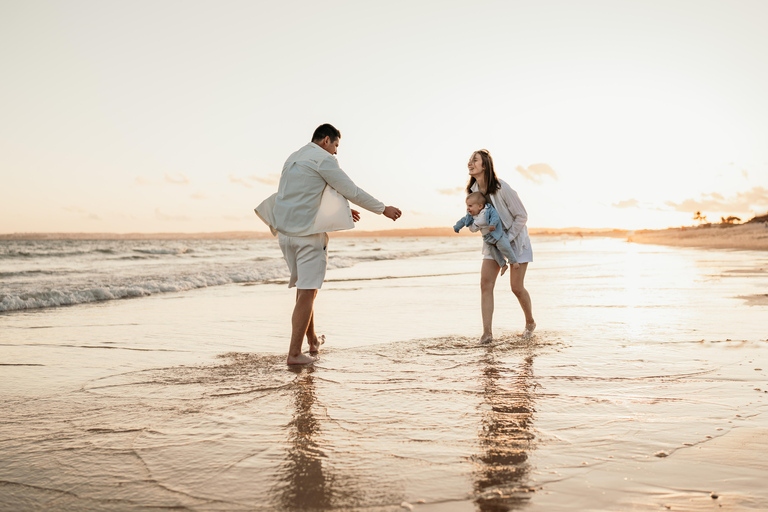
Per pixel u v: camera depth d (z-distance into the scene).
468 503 1.70
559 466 1.98
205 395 3.06
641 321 5.48
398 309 6.93
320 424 2.52
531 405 2.77
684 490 1.76
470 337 4.85
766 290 8.30
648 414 2.58
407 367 3.71
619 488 1.78
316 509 1.68
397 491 1.79
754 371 3.41
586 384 3.16
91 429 2.49
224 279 12.42
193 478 1.93
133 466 2.05
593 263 17.31
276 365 3.85
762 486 1.79
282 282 12.48
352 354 4.19
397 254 30.28
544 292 8.51
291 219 4.04
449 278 12.37
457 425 2.47
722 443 2.18
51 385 3.32
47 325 5.87
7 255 30.59
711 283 9.59
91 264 22.34
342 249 45.88
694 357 3.83
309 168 4.07
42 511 1.70
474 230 4.70
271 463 2.06
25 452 2.21
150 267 18.84
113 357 4.17
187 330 5.52
